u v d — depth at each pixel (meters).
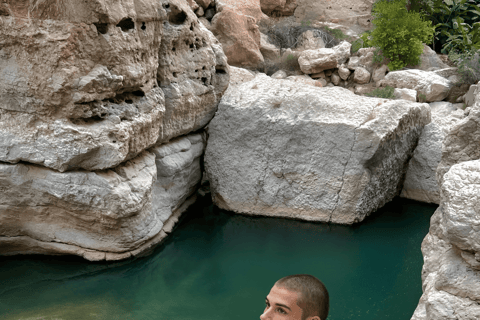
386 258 6.50
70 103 5.32
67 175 5.64
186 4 7.29
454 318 3.08
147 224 6.43
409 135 7.94
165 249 6.73
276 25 12.78
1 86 5.41
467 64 10.49
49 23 5.04
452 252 3.38
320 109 7.52
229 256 6.56
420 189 8.48
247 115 7.73
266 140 7.69
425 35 11.25
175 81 7.06
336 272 6.11
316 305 1.30
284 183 7.75
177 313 5.16
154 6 6.02
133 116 5.98
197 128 8.02
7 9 5.08
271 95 7.87
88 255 6.15
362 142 7.14
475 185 3.23
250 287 5.76
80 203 5.73
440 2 12.82
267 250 6.73
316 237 7.16
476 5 13.09
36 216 6.03
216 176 8.15
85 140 5.45
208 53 7.57
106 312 5.12
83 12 5.04
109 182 5.65
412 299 5.49
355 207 7.43
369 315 5.14
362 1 14.08
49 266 6.04
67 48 5.05
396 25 11.07
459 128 3.99
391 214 7.97
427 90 10.32
